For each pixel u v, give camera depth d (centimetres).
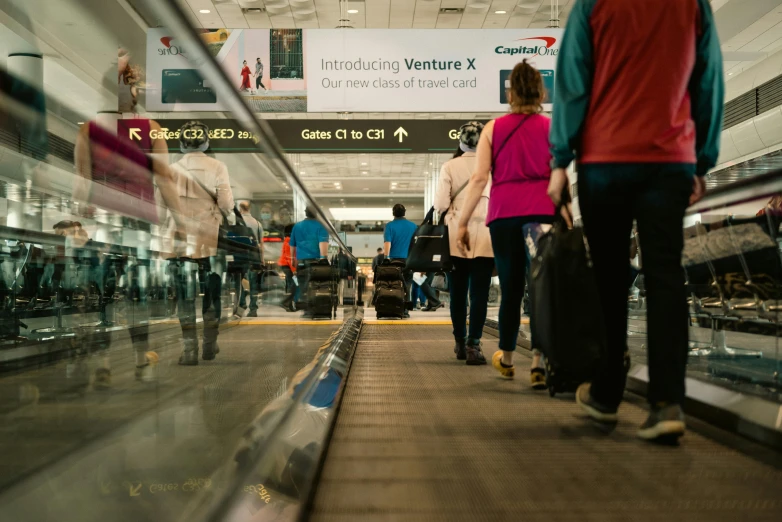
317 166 2134
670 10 184
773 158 780
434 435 202
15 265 344
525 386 298
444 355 430
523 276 299
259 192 379
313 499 142
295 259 473
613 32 187
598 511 133
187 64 198
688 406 223
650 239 188
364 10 1018
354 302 960
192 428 184
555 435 201
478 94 746
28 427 186
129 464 153
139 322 298
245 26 1075
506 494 145
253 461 145
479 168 301
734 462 169
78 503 132
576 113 193
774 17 962
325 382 261
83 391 231
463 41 746
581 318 193
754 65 1030
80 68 623
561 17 1045
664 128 185
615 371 207
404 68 746
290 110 742
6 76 345
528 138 285
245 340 326
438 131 841
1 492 138
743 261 336
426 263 368
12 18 533
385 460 173
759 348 394
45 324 351
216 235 321
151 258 311
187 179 307
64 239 354
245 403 214
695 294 388
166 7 142
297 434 177
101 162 328
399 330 665
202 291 297
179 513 125
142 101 606
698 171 204
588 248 208
